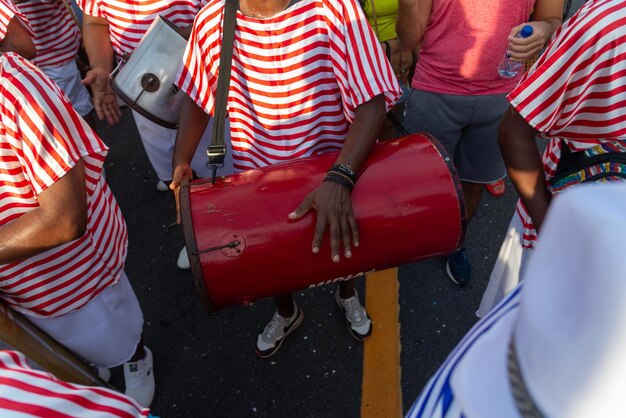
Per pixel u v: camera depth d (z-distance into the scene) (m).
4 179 1.40
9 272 1.54
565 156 1.39
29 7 2.74
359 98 1.54
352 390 2.32
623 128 1.24
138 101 2.05
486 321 0.77
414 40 2.15
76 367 1.80
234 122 1.78
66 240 1.47
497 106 2.19
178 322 2.64
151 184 3.43
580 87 1.22
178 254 2.98
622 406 0.40
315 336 2.50
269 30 1.51
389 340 2.47
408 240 1.48
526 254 1.68
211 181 1.54
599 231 0.39
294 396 2.32
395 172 1.47
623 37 1.12
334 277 1.53
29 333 1.65
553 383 0.44
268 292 1.52
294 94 1.62
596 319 0.39
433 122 2.31
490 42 2.04
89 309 1.80
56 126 1.37
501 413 0.51
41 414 0.85
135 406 1.01
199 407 2.32
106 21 2.49
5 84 1.31
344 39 1.51
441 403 0.67
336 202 1.42
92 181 1.59
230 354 2.49
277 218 1.44
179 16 2.26
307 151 1.75
